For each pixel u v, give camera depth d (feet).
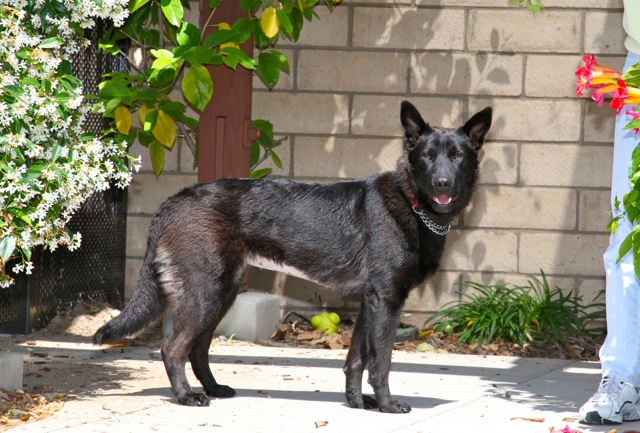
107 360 25.99
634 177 15.80
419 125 20.30
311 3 30.63
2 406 18.95
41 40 19.93
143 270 20.92
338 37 33.22
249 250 20.88
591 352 29.81
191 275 20.35
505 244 32.96
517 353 29.73
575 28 32.40
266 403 20.71
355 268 20.34
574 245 32.73
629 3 18.34
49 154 19.16
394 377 24.52
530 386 23.53
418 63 33.04
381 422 18.84
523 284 32.96
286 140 33.63
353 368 20.42
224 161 30.48
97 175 19.77
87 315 30.73
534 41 32.55
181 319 20.42
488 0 32.65
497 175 32.91
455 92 32.96
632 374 18.88
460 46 32.83
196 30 28.68
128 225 34.12
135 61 33.42
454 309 32.45
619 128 18.94
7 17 18.48
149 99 28.63
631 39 19.06
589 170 32.55
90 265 32.04
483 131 20.52
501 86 32.76
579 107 32.50
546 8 32.42
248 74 30.58
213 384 21.47
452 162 19.84
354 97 33.30
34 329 29.27
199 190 21.01
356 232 20.30
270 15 28.94
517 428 18.45
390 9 32.99
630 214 16.08
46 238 19.79
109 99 28.27
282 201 20.72
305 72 33.40
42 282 29.48
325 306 33.53
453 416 19.56
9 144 17.89
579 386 23.66
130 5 29.73
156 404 20.25
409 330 31.17
